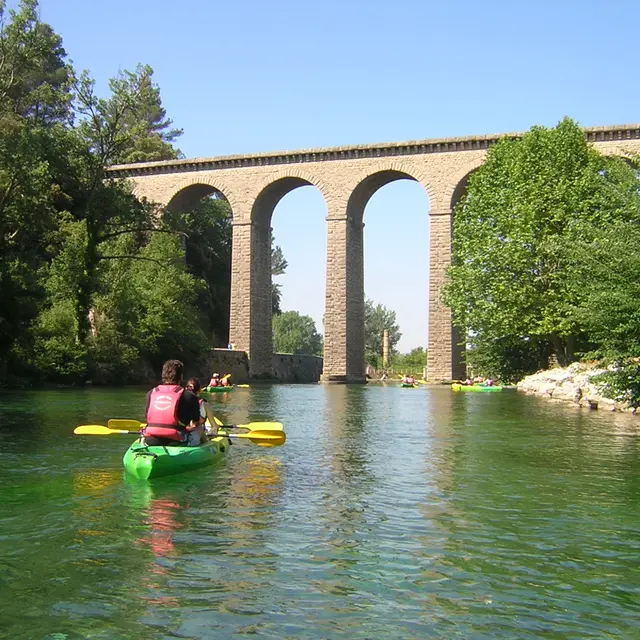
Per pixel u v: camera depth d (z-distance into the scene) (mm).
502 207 53969
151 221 58031
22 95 60969
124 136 55156
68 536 11203
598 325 28359
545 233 50406
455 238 60094
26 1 52094
